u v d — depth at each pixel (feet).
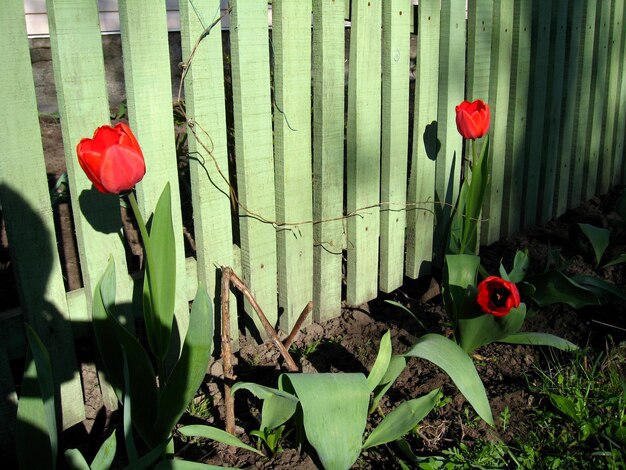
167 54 7.30
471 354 9.20
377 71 9.48
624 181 16.84
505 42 11.55
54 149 15.29
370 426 7.85
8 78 6.21
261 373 8.90
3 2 6.02
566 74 13.53
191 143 7.80
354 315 10.37
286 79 8.41
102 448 5.99
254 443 7.64
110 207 7.30
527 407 8.18
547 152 13.61
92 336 7.70
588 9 13.46
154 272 6.56
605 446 7.45
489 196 12.37
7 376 7.00
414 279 11.64
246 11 7.75
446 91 10.59
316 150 9.25
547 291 9.37
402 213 10.73
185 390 6.51
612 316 10.18
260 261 8.97
